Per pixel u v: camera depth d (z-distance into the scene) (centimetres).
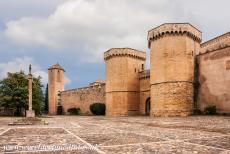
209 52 3039
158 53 3225
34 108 4697
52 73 7312
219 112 2817
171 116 3012
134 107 4206
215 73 2927
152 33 3312
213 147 812
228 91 2723
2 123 2333
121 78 4178
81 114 6250
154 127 1672
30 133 1353
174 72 3075
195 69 3209
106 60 4456
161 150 774
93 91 5891
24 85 4772
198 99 3147
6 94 4728
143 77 4222
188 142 930
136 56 4312
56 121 2683
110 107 4269
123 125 1920
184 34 3105
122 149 802
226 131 1278
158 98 3188
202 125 1636
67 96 6906
